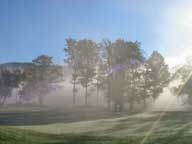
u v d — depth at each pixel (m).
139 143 22.86
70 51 93.19
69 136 26.44
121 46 81.06
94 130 36.47
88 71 91.50
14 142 19.59
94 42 92.44
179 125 39.78
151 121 46.75
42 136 24.03
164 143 22.67
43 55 101.69
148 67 81.56
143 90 80.44
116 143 22.67
